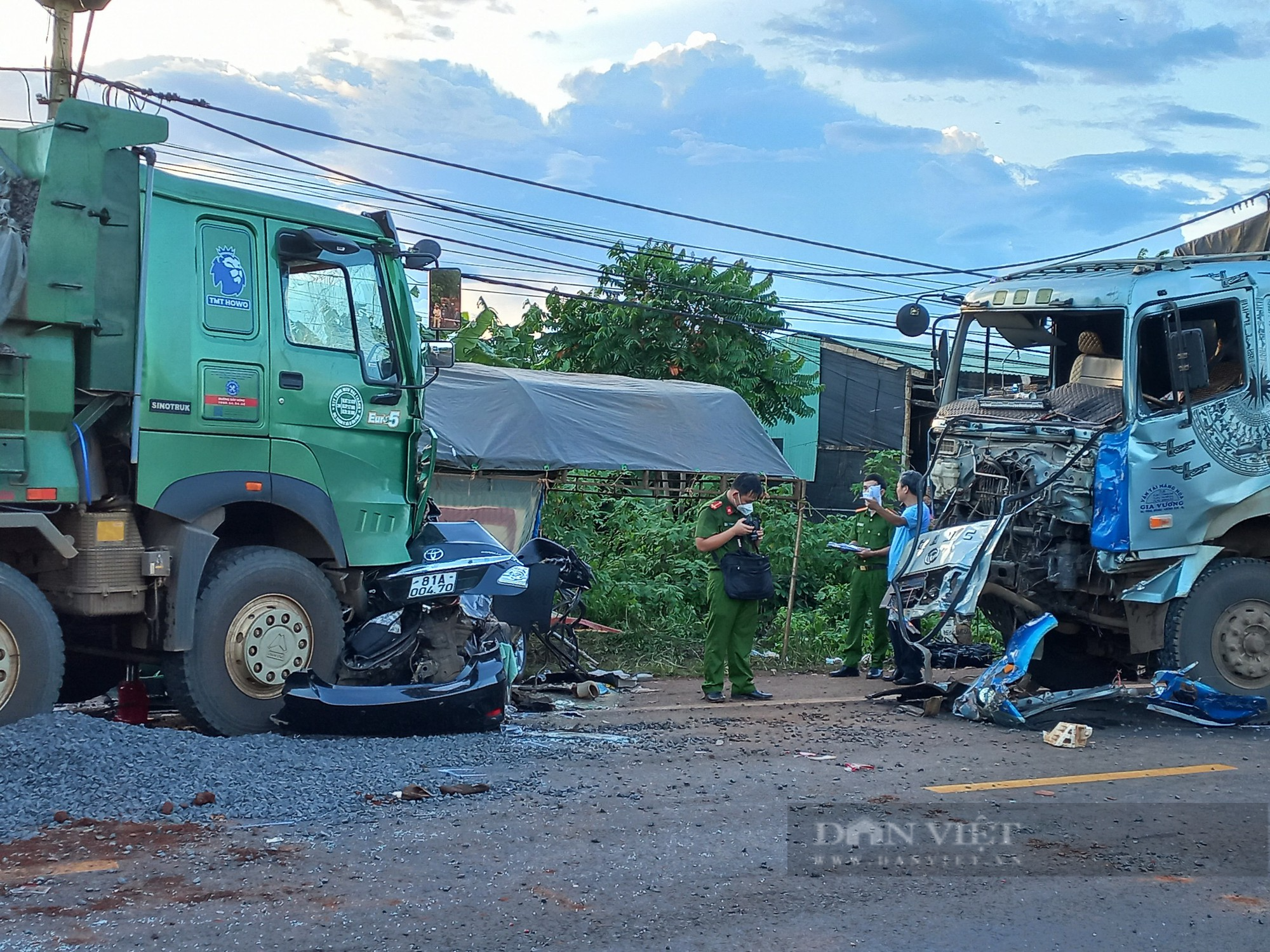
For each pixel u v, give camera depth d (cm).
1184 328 892
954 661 970
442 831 509
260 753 620
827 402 2491
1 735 588
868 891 452
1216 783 645
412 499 812
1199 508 875
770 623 1399
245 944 382
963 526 913
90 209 656
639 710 873
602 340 2050
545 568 973
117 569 673
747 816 550
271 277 738
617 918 417
